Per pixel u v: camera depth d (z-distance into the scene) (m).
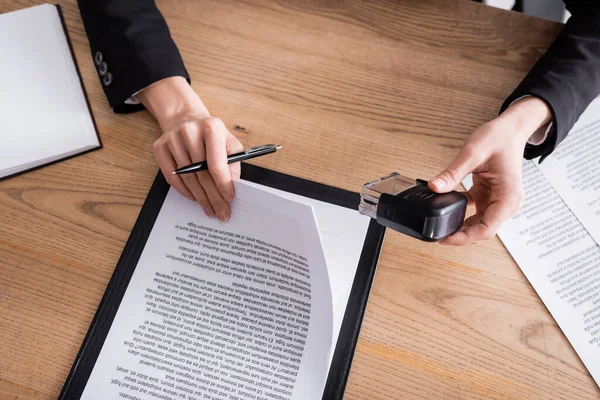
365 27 0.83
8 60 0.76
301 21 0.83
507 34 0.83
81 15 0.80
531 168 0.76
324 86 0.79
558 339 0.67
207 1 0.83
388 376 0.64
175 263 0.67
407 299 0.67
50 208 0.70
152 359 0.63
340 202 0.71
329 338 0.62
